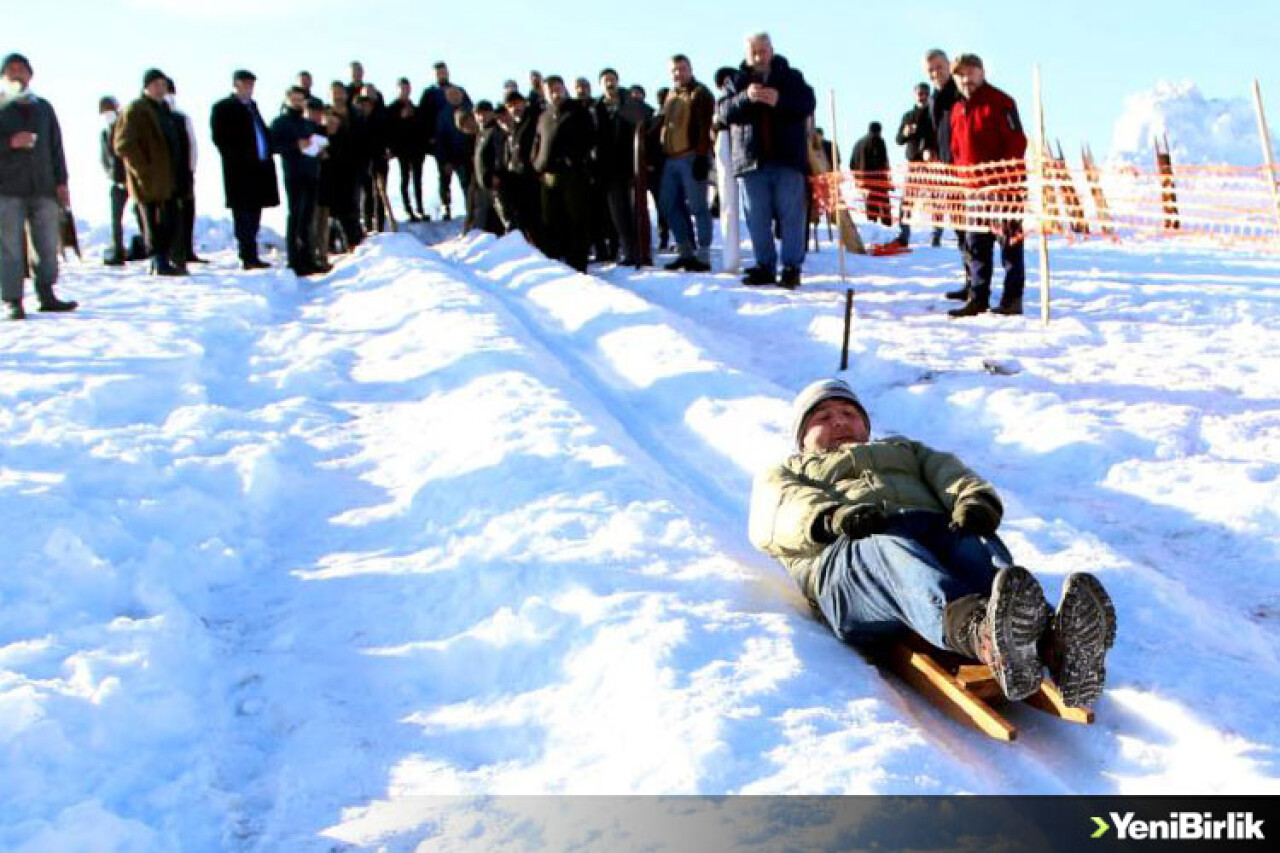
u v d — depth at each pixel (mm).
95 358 7676
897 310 10023
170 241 12719
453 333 8367
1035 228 9523
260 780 3023
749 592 4023
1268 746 3076
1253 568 4645
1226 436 5988
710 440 6262
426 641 3756
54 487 4965
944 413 6824
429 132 18766
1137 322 9289
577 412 6070
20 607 3844
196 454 5648
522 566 4129
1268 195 9406
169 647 3637
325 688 3516
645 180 13359
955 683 3363
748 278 11539
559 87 13055
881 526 3697
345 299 11281
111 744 3121
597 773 2969
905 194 11492
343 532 4852
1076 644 2996
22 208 9492
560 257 13758
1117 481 5559
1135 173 10438
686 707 3141
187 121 12766
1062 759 3232
